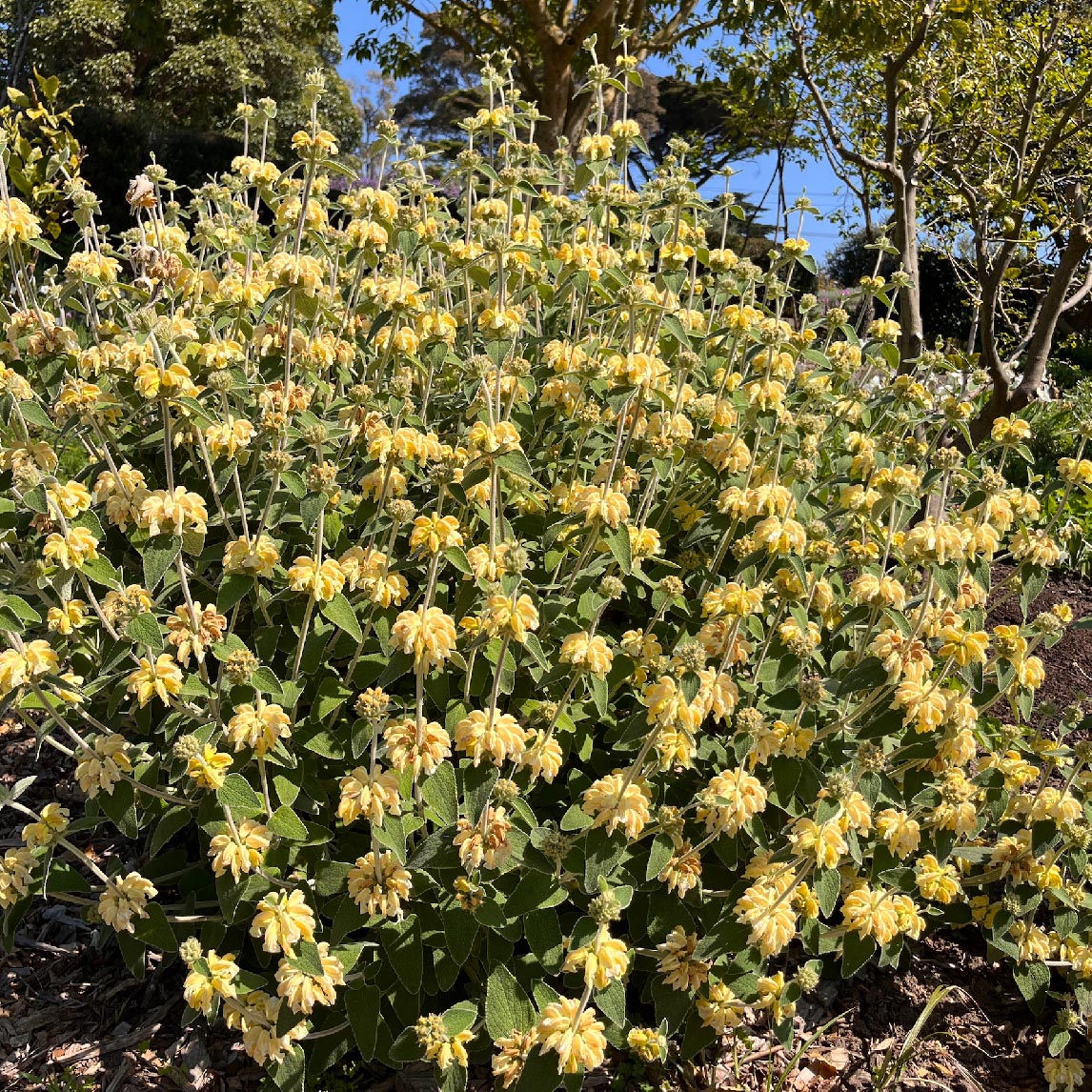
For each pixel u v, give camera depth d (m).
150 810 2.60
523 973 2.54
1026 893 2.94
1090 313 8.32
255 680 2.37
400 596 2.61
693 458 3.36
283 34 22.98
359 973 2.45
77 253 3.25
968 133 6.87
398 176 4.13
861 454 3.36
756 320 3.81
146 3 12.59
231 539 2.91
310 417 3.14
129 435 3.24
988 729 3.67
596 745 2.94
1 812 3.49
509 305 3.61
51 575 2.57
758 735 2.49
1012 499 3.02
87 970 3.00
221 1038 2.78
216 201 3.90
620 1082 2.68
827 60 7.66
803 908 2.60
